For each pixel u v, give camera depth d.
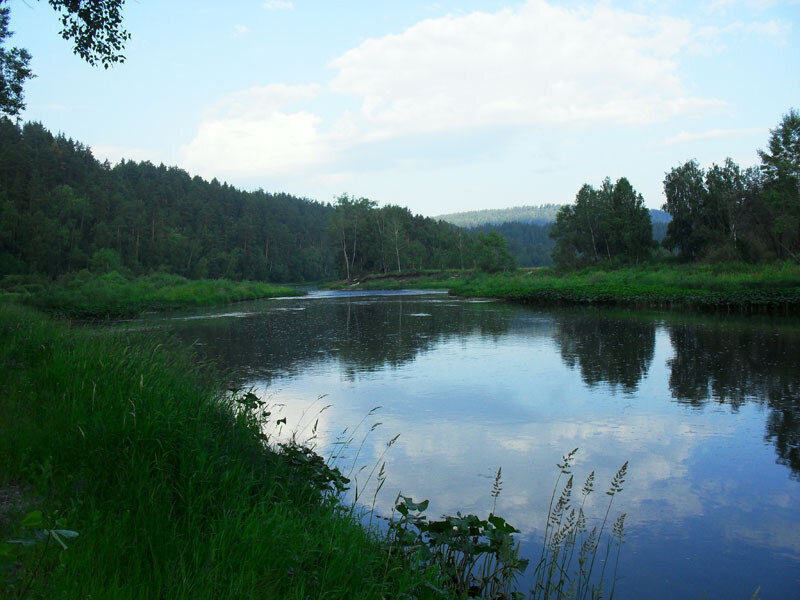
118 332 9.46
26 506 3.11
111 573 2.62
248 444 4.98
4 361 6.30
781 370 11.52
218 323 23.27
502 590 3.62
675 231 51.81
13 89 14.41
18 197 65.31
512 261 70.00
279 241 115.75
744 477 6.01
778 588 3.95
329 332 19.56
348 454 6.61
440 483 5.77
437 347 15.58
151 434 4.18
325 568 3.02
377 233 87.88
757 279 28.33
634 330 18.80
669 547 4.56
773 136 37.25
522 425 7.83
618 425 7.86
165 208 99.31
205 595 2.48
